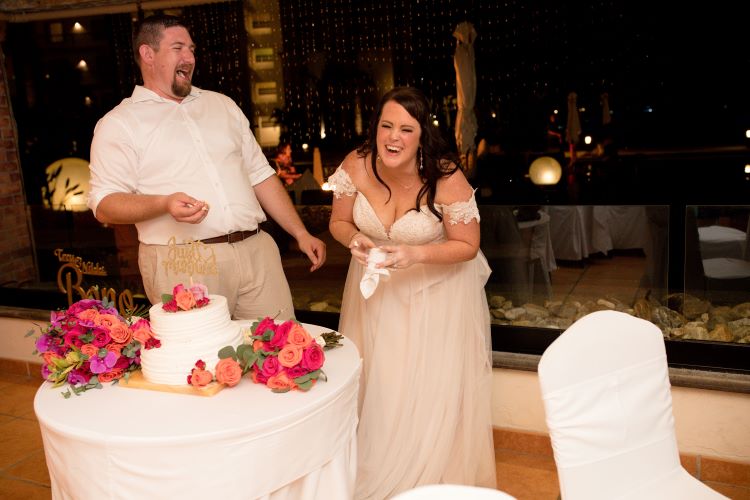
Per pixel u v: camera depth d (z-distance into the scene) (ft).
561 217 10.11
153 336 6.72
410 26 14.47
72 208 13.97
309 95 14.98
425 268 8.47
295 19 14.67
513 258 10.46
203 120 9.00
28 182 15.15
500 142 15.47
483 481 8.91
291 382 6.30
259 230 9.49
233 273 9.01
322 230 12.49
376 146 8.03
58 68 14.97
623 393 5.90
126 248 13.64
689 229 9.46
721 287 9.39
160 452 5.56
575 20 14.82
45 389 6.71
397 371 8.59
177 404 6.16
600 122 15.29
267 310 9.50
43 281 14.44
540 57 14.98
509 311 10.53
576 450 5.67
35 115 15.11
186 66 8.64
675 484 5.97
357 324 9.11
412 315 8.46
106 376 6.76
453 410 8.50
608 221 9.87
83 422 5.90
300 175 15.28
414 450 8.50
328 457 6.31
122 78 14.88
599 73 15.12
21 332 13.93
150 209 8.05
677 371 9.09
